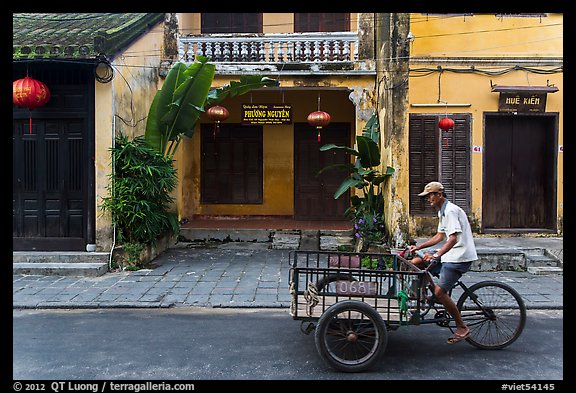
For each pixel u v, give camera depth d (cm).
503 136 1011
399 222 908
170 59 1080
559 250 868
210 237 1098
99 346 507
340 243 1039
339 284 467
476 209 1002
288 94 1267
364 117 1068
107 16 1001
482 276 811
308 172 1273
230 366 455
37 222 878
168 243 1046
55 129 871
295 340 526
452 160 1000
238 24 1243
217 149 1281
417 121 996
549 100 991
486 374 441
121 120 884
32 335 544
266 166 1280
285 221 1240
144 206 859
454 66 989
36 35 880
